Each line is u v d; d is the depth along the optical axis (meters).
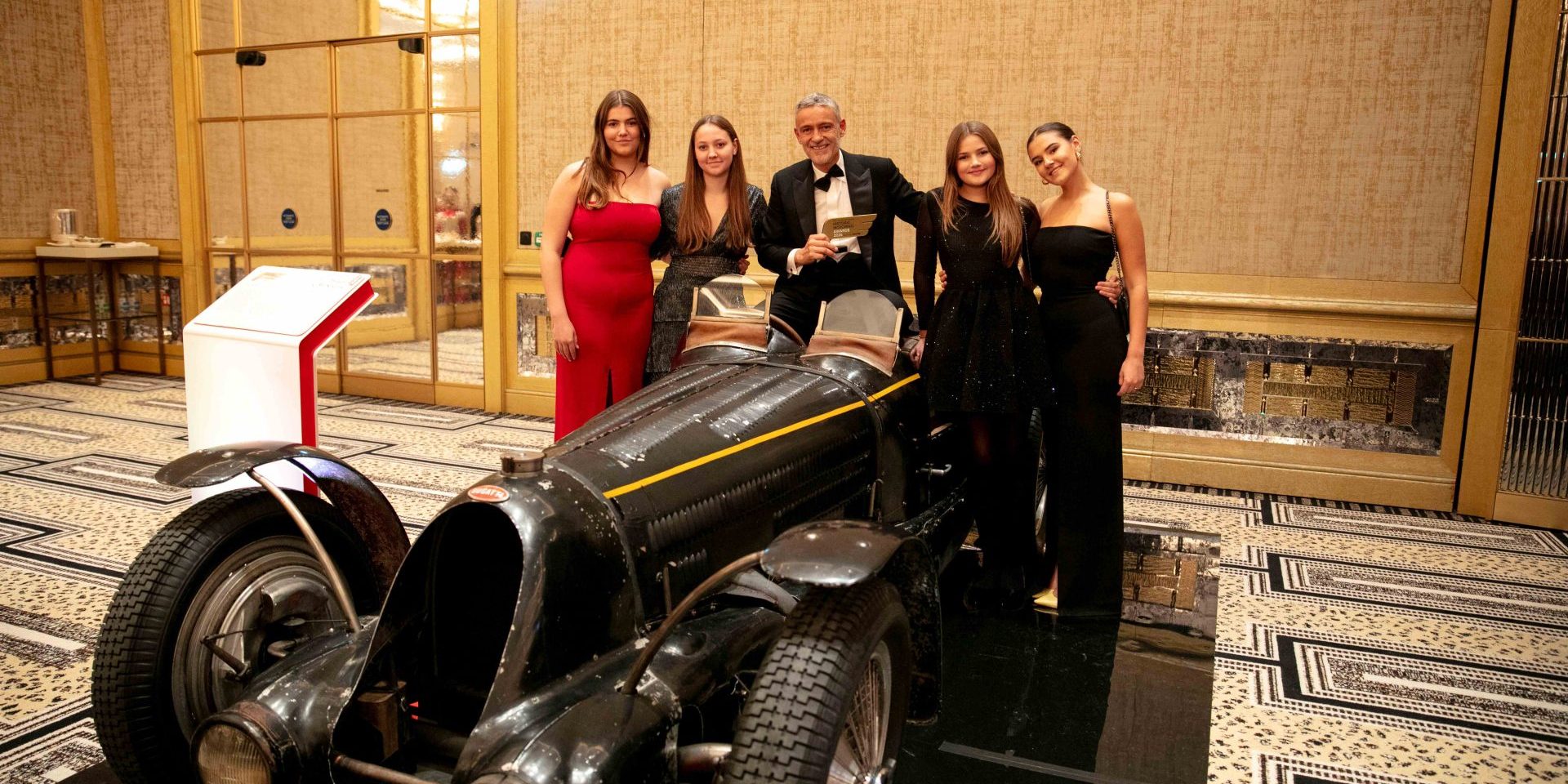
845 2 5.59
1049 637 3.26
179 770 2.03
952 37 5.40
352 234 7.33
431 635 1.96
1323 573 3.91
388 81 6.99
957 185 3.21
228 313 2.94
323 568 2.14
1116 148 5.20
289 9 7.23
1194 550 4.18
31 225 7.75
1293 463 5.11
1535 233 4.49
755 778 1.55
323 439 5.92
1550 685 2.94
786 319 3.65
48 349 7.90
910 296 5.70
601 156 3.54
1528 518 4.64
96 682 1.95
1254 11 4.87
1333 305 4.91
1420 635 3.30
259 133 7.51
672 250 3.76
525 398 6.80
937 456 3.41
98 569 3.67
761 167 5.91
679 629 1.95
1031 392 3.20
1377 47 4.71
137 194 8.09
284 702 1.77
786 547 1.71
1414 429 4.89
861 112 5.64
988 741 2.58
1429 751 2.56
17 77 7.55
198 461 2.17
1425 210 4.73
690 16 5.96
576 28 6.29
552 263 3.63
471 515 1.98
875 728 1.86
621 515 1.95
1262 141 4.95
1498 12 4.48
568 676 1.78
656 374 3.59
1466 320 4.70
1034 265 3.35
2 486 4.79
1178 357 5.25
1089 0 5.13
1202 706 2.80
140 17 7.78
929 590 2.11
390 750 1.84
